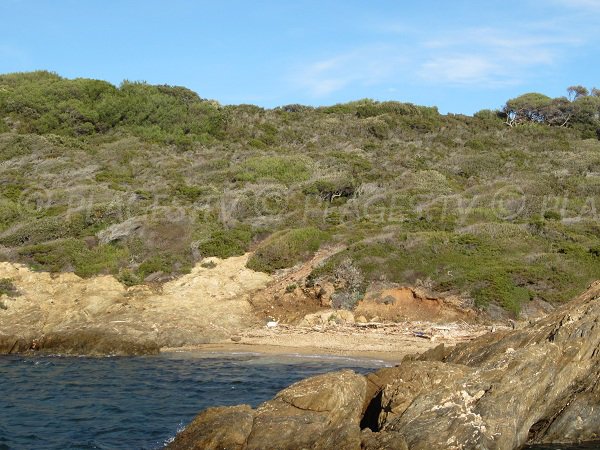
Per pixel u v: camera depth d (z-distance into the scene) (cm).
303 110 6844
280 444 1248
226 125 5853
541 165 4997
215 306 2800
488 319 2623
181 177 4259
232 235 3334
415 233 3172
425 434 1248
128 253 3152
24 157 4334
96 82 5753
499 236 3209
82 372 2100
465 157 5059
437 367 1444
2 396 1823
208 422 1318
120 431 1534
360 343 2397
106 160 4478
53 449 1427
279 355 2295
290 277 3019
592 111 7100
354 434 1253
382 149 5334
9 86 5850
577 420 1461
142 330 2519
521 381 1391
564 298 2711
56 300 2766
